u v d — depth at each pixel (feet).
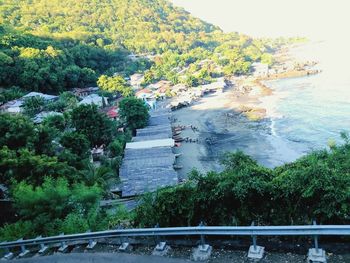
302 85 371.76
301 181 33.04
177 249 36.68
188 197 39.19
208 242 36.06
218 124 261.65
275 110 279.90
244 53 646.33
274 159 179.52
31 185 76.79
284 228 29.22
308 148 187.83
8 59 328.08
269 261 30.94
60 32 627.05
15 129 111.55
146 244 39.58
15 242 48.65
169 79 489.26
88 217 63.21
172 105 337.72
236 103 328.08
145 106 254.88
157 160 173.37
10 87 321.11
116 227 51.08
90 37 611.47
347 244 30.71
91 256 39.83
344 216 30.94
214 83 436.76
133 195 137.08
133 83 467.93
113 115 272.31
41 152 117.08
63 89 367.25
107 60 532.32
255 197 35.45
